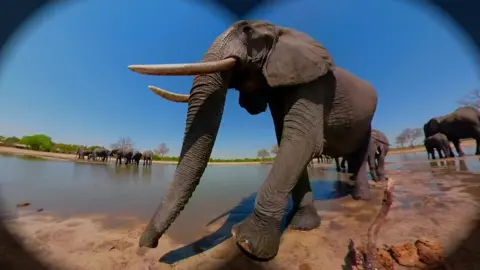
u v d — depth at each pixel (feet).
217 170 68.80
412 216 12.90
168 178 38.93
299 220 12.14
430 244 8.64
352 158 18.93
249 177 42.80
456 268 7.49
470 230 10.34
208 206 17.94
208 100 9.63
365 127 16.39
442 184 22.20
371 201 17.38
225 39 10.50
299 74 10.59
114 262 8.79
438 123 59.67
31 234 11.69
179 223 13.47
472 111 54.19
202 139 9.37
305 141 10.21
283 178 9.46
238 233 8.97
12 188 26.58
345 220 13.15
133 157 87.86
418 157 74.59
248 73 11.41
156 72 8.37
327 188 24.77
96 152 99.76
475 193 17.61
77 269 8.30
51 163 72.49
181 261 8.84
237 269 8.28
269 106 14.16
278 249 9.41
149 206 17.87
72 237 11.25
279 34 11.65
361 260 8.38
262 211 8.98
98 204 18.57
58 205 18.21
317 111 10.95
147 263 8.72
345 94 13.91
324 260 8.73
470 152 68.44
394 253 8.38
